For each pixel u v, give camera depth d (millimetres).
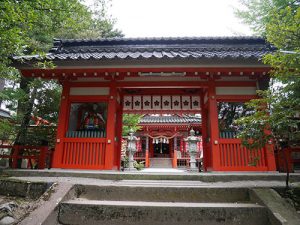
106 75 8664
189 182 6020
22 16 4500
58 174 6664
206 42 10859
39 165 8195
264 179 6340
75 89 8922
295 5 8945
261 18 10664
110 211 4277
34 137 10141
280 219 3797
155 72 8250
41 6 5266
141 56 7695
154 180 6273
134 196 4992
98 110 9070
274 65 4914
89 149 8328
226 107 8844
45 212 4031
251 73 8242
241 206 4281
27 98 10164
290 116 4609
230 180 6270
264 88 8523
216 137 8203
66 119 8656
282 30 4562
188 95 10547
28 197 5227
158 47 10680
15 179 5840
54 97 10508
